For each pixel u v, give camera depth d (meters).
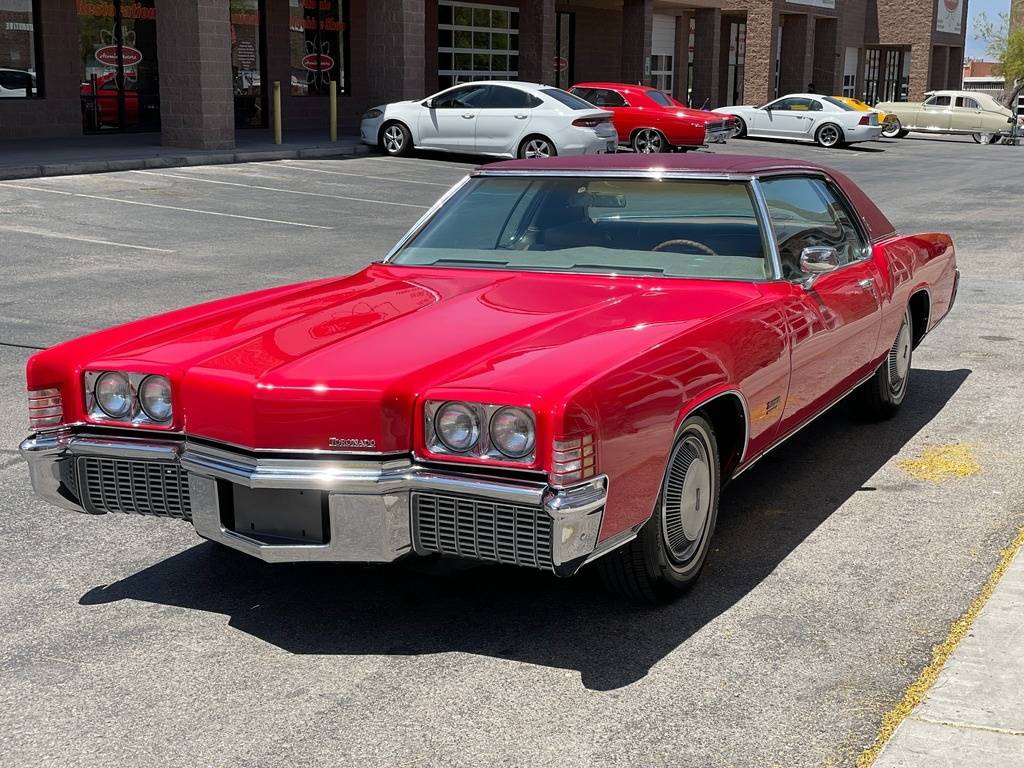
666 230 4.76
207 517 3.66
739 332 4.08
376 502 3.40
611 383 3.41
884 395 6.07
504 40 33.94
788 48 44.00
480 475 3.34
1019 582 4.02
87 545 4.58
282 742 3.14
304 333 3.93
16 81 22.09
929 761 2.94
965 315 9.21
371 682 3.46
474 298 4.31
